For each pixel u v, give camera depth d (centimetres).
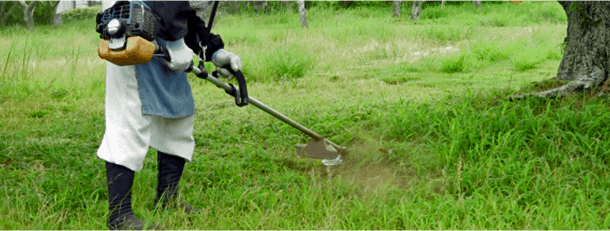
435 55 1133
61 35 2247
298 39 1478
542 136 396
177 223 295
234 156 435
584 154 376
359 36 1553
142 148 277
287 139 495
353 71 986
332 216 292
